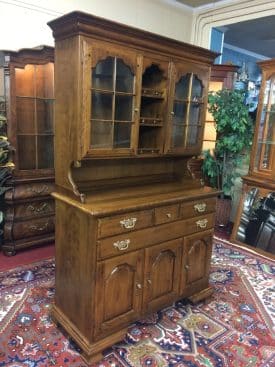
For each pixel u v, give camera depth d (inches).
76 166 67.6
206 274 91.6
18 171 112.2
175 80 79.1
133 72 70.6
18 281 97.2
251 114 150.7
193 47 79.7
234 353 71.2
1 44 112.3
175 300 84.3
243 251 127.8
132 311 73.9
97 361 67.2
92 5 130.0
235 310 87.7
